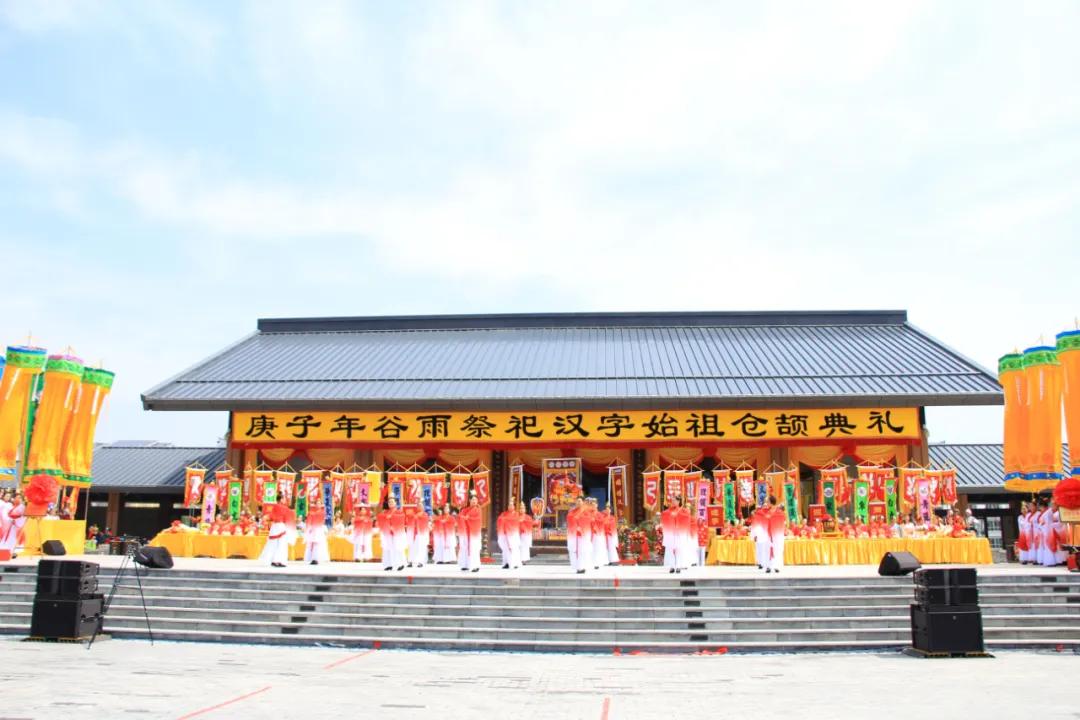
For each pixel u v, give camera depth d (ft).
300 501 113.60
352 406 118.21
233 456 121.80
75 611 56.44
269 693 39.37
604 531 88.48
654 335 141.79
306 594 65.67
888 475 103.60
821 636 58.08
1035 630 58.75
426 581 66.44
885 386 114.73
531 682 43.65
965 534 94.94
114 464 141.08
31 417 104.47
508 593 65.00
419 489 109.50
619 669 48.67
